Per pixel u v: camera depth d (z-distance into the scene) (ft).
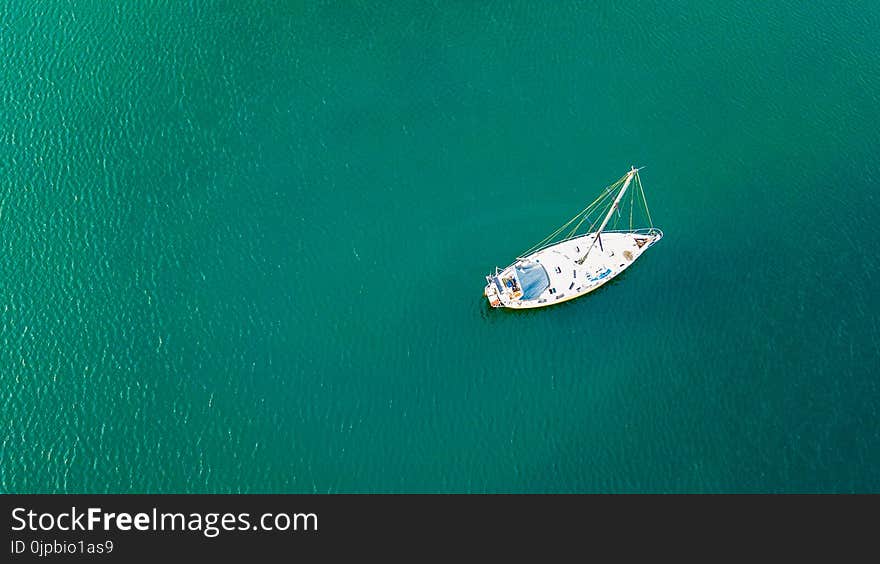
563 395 375.66
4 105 446.19
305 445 363.97
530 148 438.40
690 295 398.21
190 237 412.36
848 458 359.46
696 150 437.99
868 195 422.82
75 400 371.35
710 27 478.59
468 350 385.70
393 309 395.14
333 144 438.81
